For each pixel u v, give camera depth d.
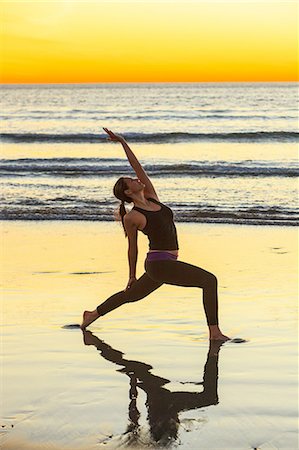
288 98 114.50
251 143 57.84
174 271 14.10
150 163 47.19
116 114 90.62
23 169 43.84
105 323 15.39
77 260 21.83
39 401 10.65
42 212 30.73
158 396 10.80
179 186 36.81
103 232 26.56
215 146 56.53
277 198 33.38
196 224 27.72
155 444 8.98
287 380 11.38
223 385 11.24
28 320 15.59
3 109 102.44
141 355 13.06
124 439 9.17
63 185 38.25
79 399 10.73
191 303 16.94
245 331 14.48
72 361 12.73
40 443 9.09
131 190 14.12
